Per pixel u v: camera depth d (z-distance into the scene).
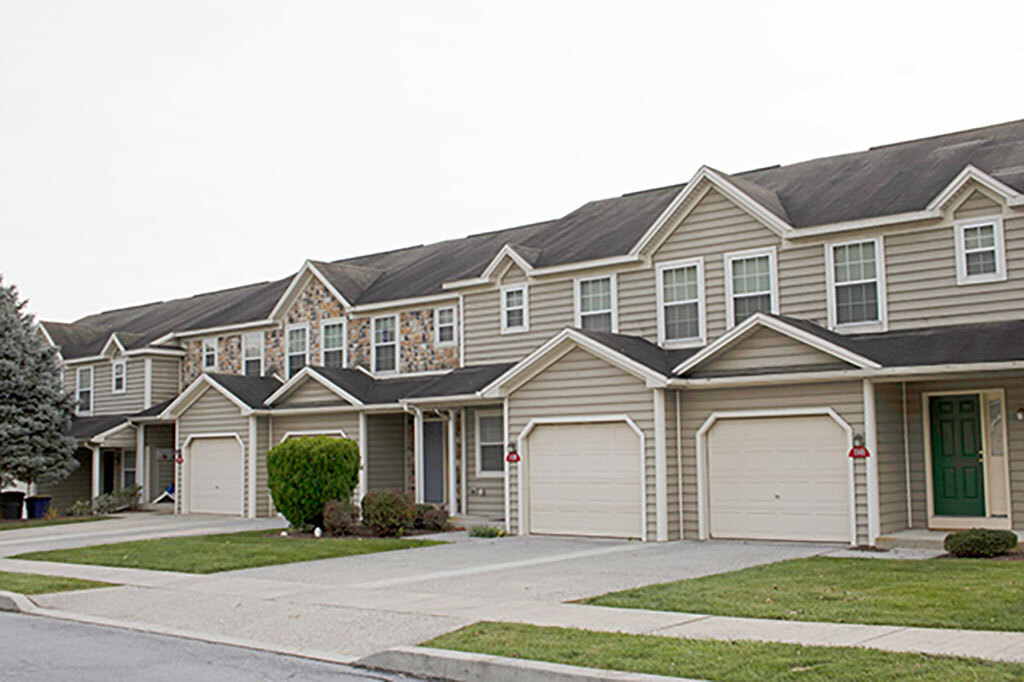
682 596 11.63
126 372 35.00
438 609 11.50
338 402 26.69
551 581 13.59
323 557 17.55
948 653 8.14
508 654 8.84
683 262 21.55
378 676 8.91
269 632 10.92
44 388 30.66
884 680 7.38
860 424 16.98
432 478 26.25
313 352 30.06
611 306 22.66
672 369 19.45
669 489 18.92
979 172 17.67
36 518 30.50
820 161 23.69
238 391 28.80
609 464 19.73
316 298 30.12
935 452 17.78
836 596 11.22
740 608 10.71
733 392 18.56
